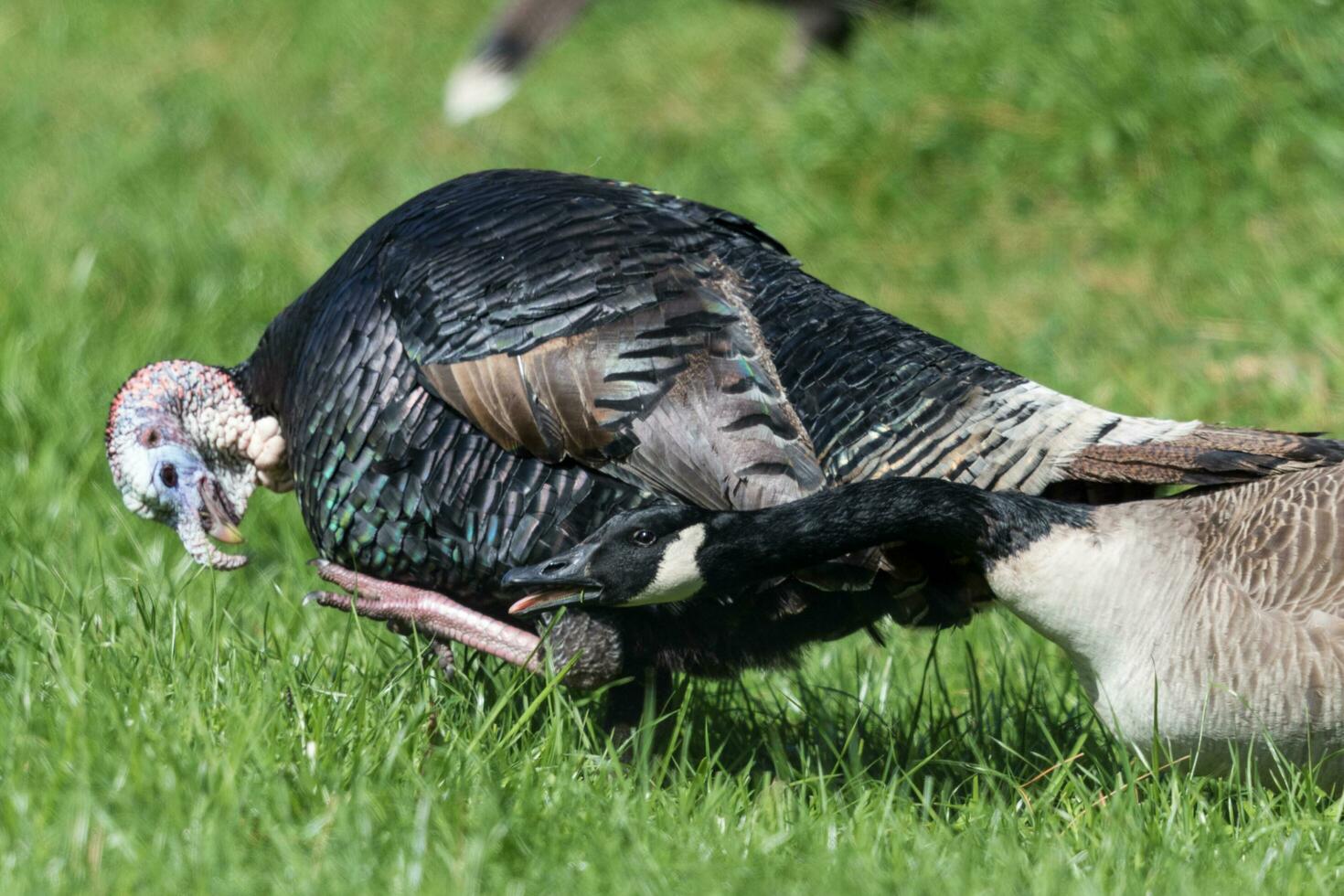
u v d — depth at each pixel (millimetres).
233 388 9523
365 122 22297
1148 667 7664
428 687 8312
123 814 6840
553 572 7762
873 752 8695
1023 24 18094
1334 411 12883
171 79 24125
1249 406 13062
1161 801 7699
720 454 7895
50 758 7180
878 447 8023
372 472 8422
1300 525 7598
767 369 8164
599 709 9102
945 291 16016
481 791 7273
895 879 6777
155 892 6328
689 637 8320
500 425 8094
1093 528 7715
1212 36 16812
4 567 10117
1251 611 7492
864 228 17250
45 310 14570
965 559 8078
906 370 8109
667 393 7988
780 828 7363
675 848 7074
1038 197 17156
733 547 7684
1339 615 7367
